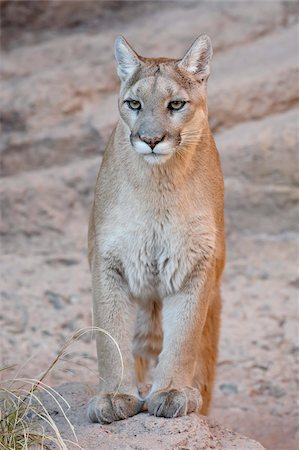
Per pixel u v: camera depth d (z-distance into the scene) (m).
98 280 8.05
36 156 16.34
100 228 8.11
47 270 13.55
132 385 7.96
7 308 12.22
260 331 12.32
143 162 7.89
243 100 16.52
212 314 8.73
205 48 8.31
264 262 14.23
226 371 11.50
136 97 8.07
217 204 8.33
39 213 15.26
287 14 18.89
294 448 9.59
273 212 15.30
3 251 14.41
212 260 8.10
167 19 19.28
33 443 7.20
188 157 8.02
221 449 7.39
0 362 10.67
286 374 11.44
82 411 8.05
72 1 20.05
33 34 19.73
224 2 19.39
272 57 17.58
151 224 7.99
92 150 16.33
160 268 8.10
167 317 8.13
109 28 19.66
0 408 7.70
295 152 15.59
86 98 17.11
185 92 8.09
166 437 7.34
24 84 17.23
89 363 11.13
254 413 10.59
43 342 11.51
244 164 15.59
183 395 7.72
